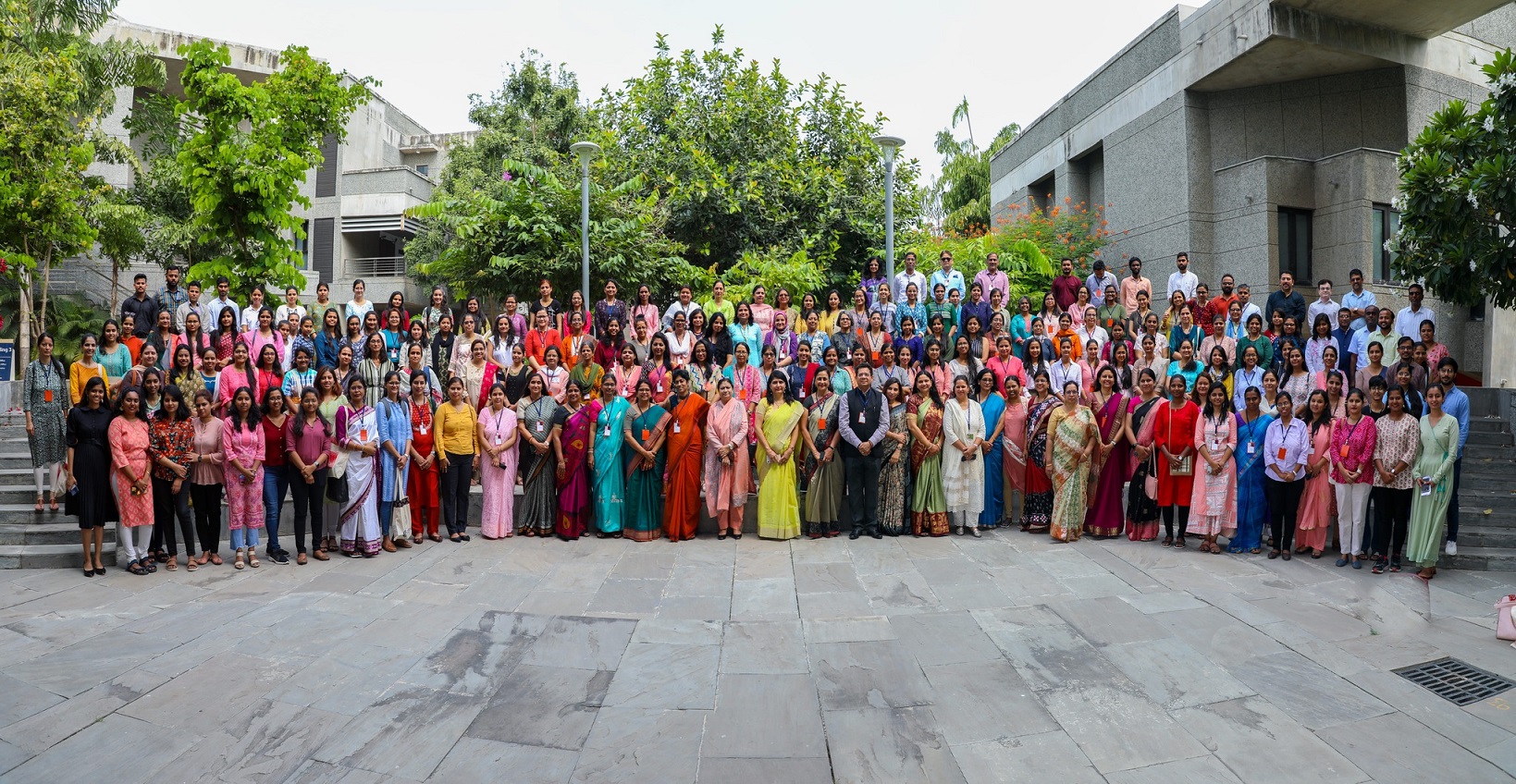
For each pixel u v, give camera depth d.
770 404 8.83
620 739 4.55
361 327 9.98
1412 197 8.88
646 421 8.77
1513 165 7.98
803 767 4.27
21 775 4.08
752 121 16.23
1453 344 15.41
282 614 6.25
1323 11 14.13
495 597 6.72
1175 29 16.27
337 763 4.28
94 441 7.23
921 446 8.77
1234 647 5.71
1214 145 16.17
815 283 13.90
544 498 8.90
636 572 7.45
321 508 7.86
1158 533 8.96
